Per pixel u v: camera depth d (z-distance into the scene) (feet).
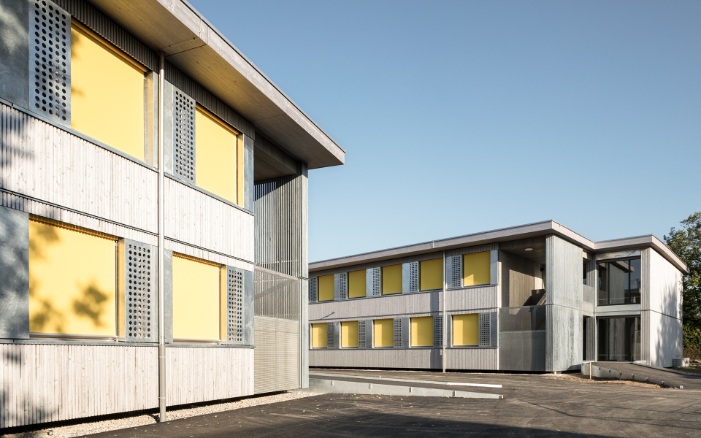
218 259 44.96
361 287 120.26
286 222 60.90
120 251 35.37
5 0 28.37
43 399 29.01
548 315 90.43
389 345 113.19
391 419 36.70
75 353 31.17
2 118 27.81
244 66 42.60
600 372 83.97
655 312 103.96
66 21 31.94
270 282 53.98
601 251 106.22
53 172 30.50
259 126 52.26
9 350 27.37
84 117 33.68
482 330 97.45
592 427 34.14
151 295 37.29
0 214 27.32
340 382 59.16
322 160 61.36
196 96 43.62
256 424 33.91
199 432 30.58
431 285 107.14
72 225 31.65
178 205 40.68
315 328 128.67
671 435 31.45
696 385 72.28
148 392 36.37
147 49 38.37
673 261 118.42
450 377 83.15
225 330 45.27
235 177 49.37
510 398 52.24
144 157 38.52
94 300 33.37
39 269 29.99
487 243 98.53
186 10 35.94
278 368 54.08
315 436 29.76
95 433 29.55
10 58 28.40
